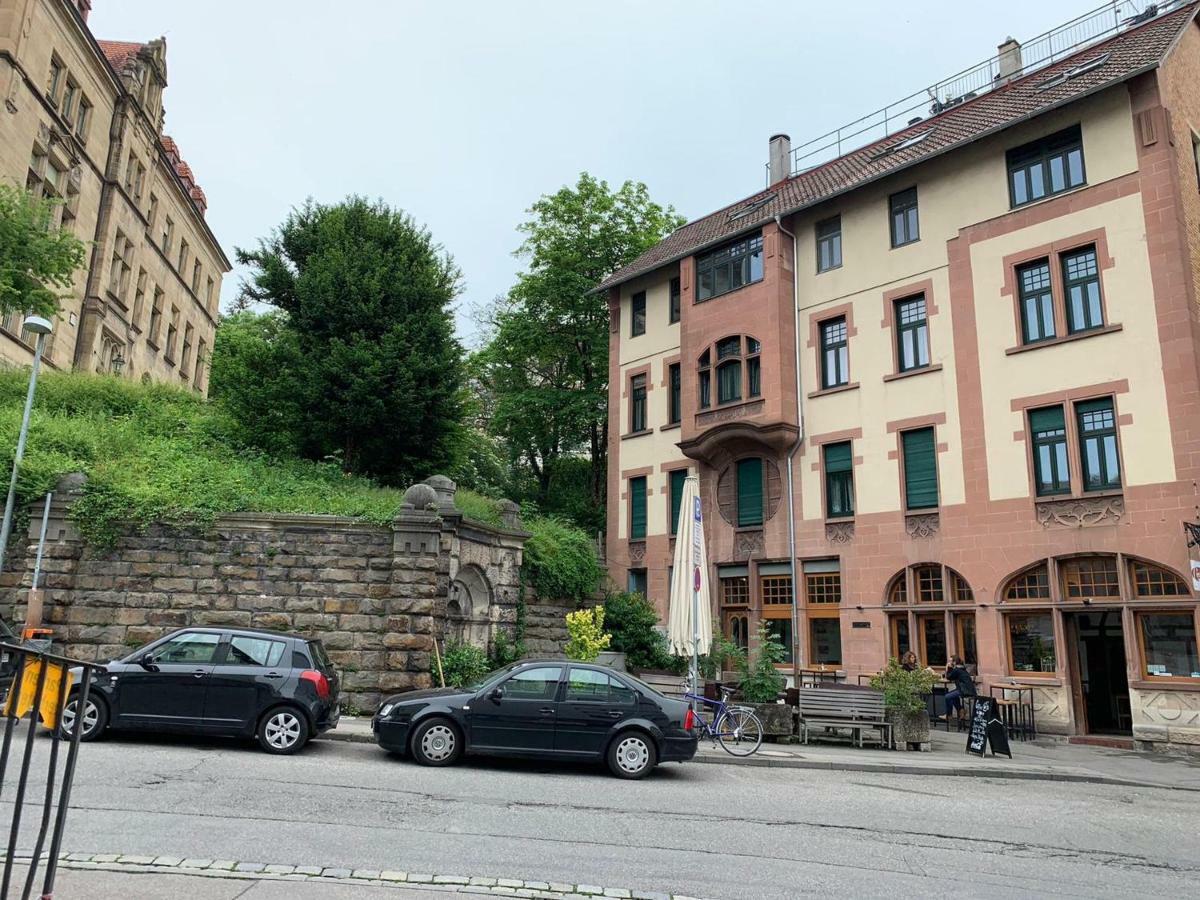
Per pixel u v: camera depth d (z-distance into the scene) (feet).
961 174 70.69
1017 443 63.57
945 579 65.92
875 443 72.49
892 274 73.92
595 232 110.73
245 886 18.53
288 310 77.30
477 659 53.16
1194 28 66.95
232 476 56.70
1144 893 22.41
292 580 50.19
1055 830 29.81
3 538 46.47
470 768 35.73
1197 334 56.80
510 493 112.98
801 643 74.49
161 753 34.19
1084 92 61.00
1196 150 64.28
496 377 117.70
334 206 79.77
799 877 22.04
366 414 69.00
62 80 95.14
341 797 28.17
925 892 21.36
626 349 98.78
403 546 50.37
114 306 108.17
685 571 52.65
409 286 73.72
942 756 46.68
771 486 79.56
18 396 70.64
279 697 36.47
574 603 70.90
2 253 57.57
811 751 46.14
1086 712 59.21
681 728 36.32
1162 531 55.42
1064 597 59.88
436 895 18.90
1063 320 62.69
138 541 49.65
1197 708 52.65
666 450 91.20
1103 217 61.46
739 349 82.43
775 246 80.69
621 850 23.72
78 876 18.47
